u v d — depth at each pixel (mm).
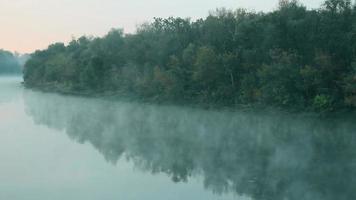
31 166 38938
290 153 41875
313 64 62875
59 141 50938
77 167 38562
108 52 111562
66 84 122688
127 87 96875
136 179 34750
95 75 108688
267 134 51844
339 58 62656
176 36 90625
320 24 65250
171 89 80938
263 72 65188
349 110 58469
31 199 29984
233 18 82625
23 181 34219
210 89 77062
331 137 48656
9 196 30578
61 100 102500
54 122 66875
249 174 35281
